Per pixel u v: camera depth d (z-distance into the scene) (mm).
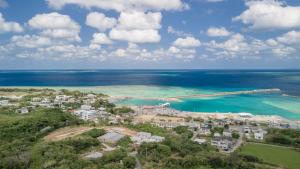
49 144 128875
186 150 128375
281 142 156250
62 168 105250
